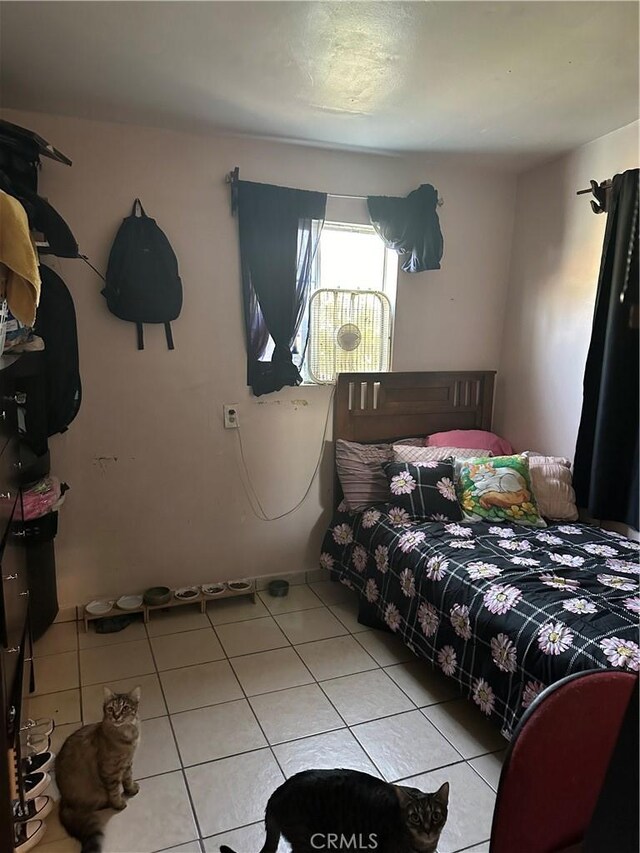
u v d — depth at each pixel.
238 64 1.94
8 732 1.37
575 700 1.01
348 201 2.92
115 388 2.64
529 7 1.60
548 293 3.04
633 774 0.62
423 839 1.33
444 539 2.42
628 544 2.42
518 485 2.71
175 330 2.70
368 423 3.13
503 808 0.96
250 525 3.01
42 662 2.38
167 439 2.77
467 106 2.28
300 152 2.79
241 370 2.85
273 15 1.64
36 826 1.55
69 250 2.20
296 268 2.83
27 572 2.26
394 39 1.78
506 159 2.95
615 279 2.37
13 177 2.05
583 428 2.71
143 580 2.84
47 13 1.63
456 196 3.12
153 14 1.64
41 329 2.41
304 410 3.02
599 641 1.64
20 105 2.28
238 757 1.86
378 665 2.39
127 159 2.51
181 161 2.59
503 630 1.87
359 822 1.37
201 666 2.37
